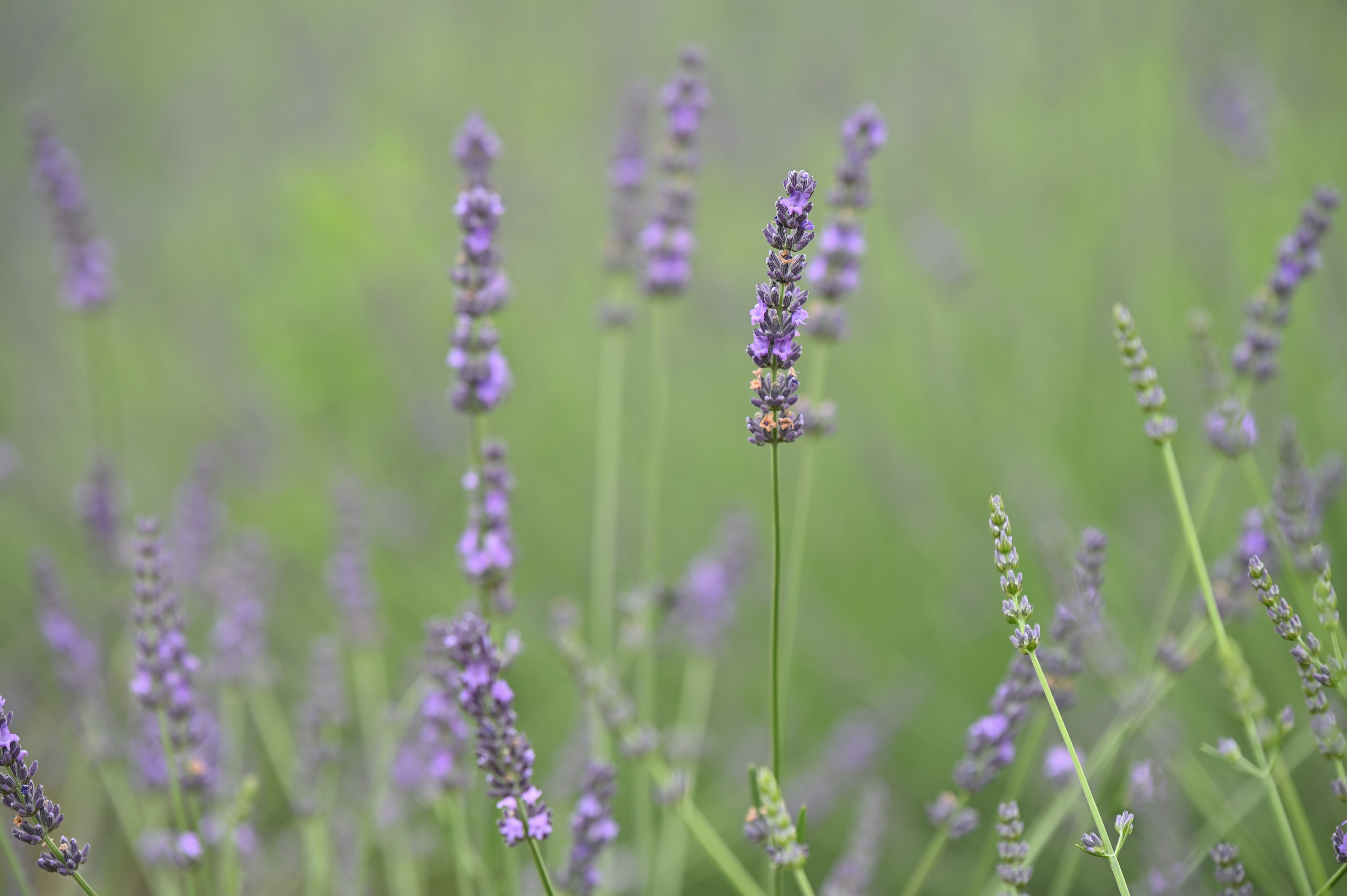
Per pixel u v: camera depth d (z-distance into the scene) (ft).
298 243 4.82
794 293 2.37
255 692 3.15
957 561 4.00
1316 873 2.61
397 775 3.00
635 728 2.74
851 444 4.47
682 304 4.99
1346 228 4.43
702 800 3.42
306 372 4.69
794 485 4.43
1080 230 4.97
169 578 2.65
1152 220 4.76
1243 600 2.71
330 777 2.93
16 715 3.53
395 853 3.03
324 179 4.89
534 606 3.99
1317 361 4.06
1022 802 3.14
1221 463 2.79
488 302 2.64
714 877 3.20
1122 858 3.01
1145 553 3.64
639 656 3.09
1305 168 4.83
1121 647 2.83
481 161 2.76
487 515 2.67
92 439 4.77
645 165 3.25
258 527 4.40
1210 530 3.61
